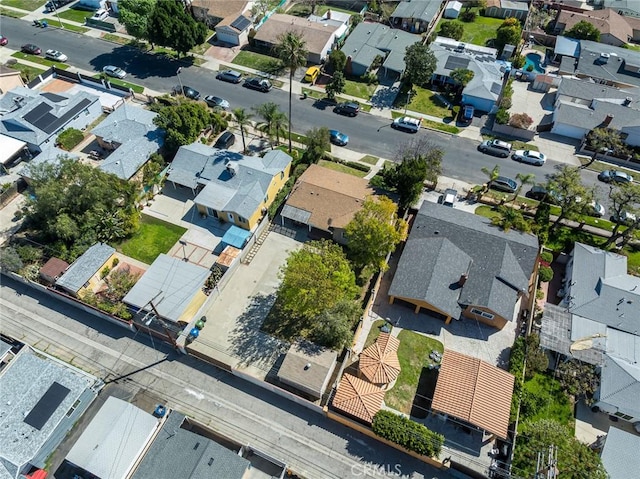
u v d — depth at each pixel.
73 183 61.28
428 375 51.56
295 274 50.81
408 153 70.56
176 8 88.12
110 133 73.50
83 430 47.62
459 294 55.44
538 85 91.12
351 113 83.44
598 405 48.62
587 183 73.94
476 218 63.38
